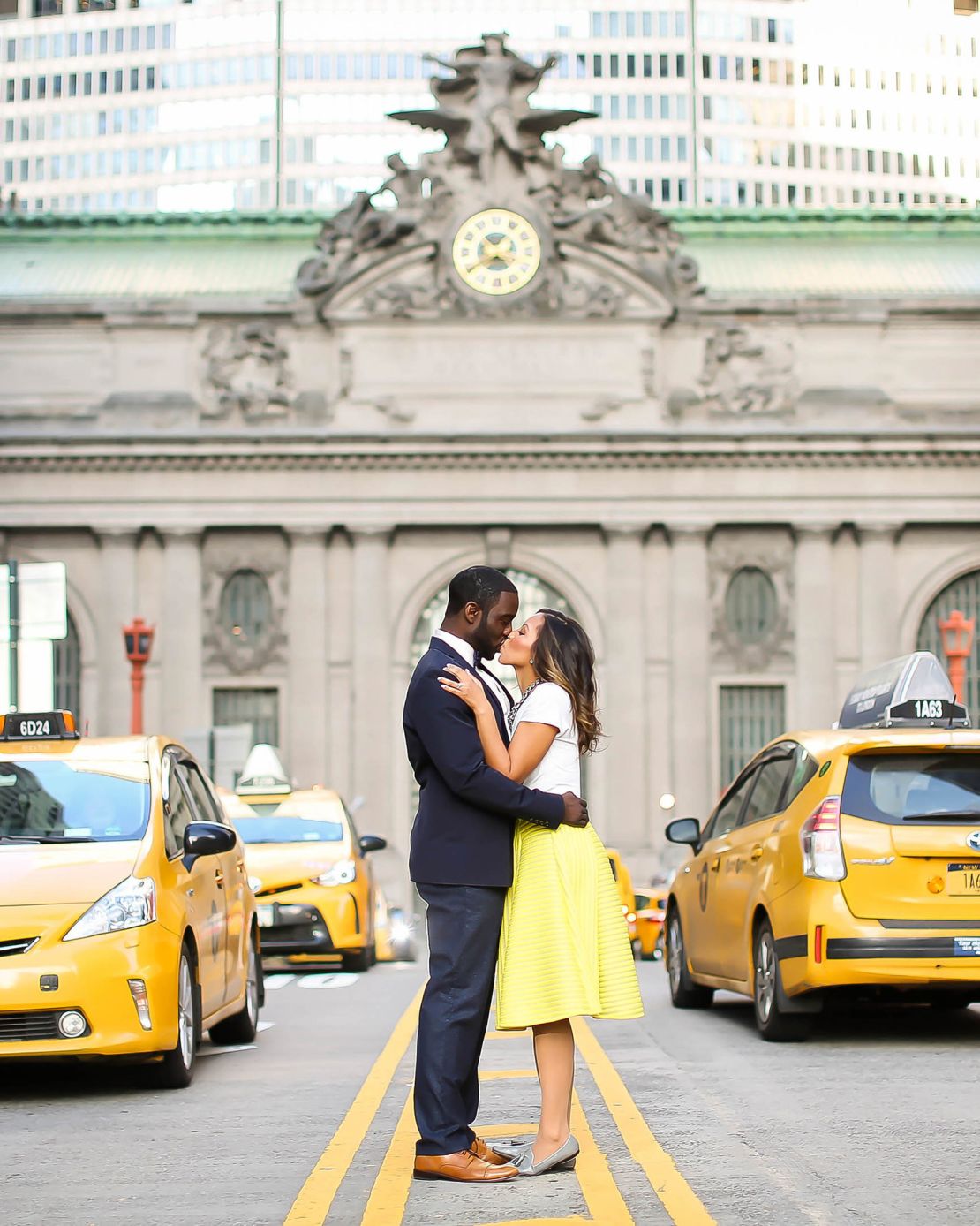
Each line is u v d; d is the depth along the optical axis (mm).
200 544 68688
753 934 19250
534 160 68688
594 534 69188
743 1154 11688
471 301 68188
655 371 68312
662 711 68562
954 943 17406
